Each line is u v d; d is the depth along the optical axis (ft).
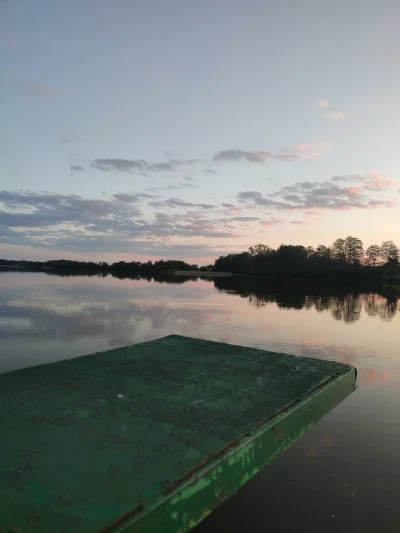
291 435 4.53
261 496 8.79
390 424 12.62
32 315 37.70
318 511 8.27
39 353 22.17
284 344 26.66
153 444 3.63
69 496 2.81
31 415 4.26
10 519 2.55
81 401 4.75
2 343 24.63
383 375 18.61
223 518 8.02
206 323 35.53
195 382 5.63
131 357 7.06
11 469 3.13
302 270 195.42
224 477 3.41
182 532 2.97
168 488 2.94
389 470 9.91
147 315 39.86
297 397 5.06
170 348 7.85
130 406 4.61
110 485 2.96
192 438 3.78
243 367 6.46
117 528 2.52
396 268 180.55
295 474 9.71
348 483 9.32
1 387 5.23
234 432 3.94
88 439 3.70
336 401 5.85
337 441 11.44
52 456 3.36
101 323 33.73
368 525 7.86
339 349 25.08
